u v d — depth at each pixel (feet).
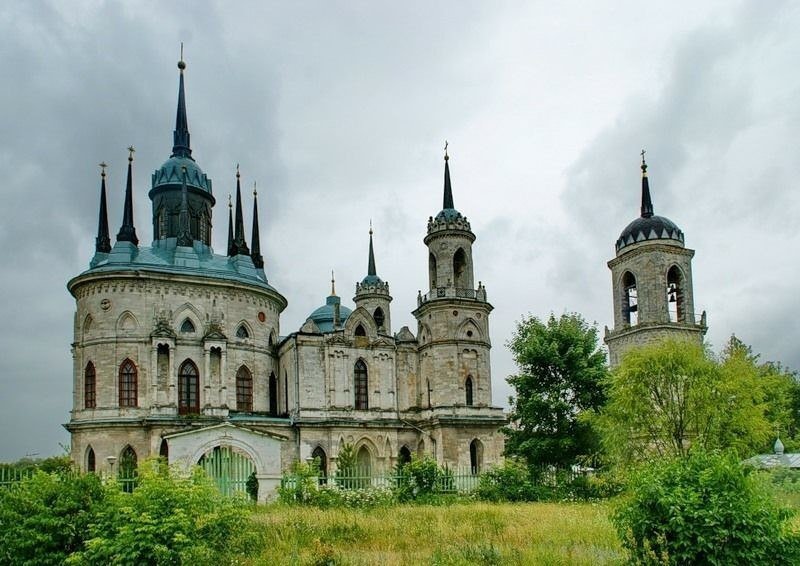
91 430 221.46
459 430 256.52
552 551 86.17
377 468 251.80
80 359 230.89
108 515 79.61
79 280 231.30
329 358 253.24
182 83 286.25
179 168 269.85
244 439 206.39
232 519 90.07
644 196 285.43
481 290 274.98
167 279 234.79
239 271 257.55
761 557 59.93
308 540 100.63
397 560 86.07
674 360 164.04
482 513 126.82
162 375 228.84
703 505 62.13
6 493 85.15
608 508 114.93
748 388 169.17
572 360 199.21
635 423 164.45
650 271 270.26
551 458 194.29
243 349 247.70
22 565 79.51
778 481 138.21
